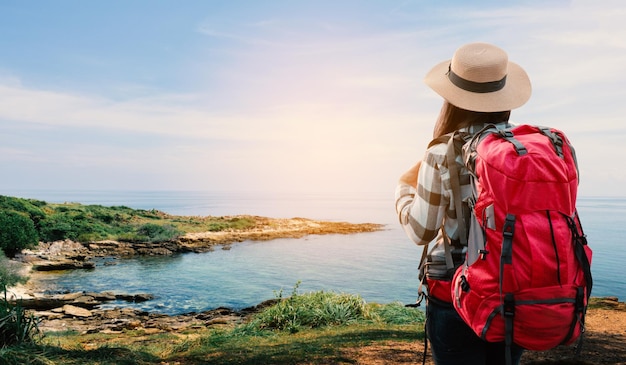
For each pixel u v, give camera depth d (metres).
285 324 8.60
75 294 18.52
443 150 1.75
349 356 5.29
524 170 1.51
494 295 1.54
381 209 192.62
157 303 18.47
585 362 4.89
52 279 22.86
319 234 52.28
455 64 1.86
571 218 1.56
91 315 14.47
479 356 1.81
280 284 23.30
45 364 4.22
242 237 44.72
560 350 5.65
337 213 148.62
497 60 1.80
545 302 1.49
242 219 56.19
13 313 5.25
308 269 28.34
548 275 1.49
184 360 5.11
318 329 8.27
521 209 1.51
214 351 5.70
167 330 10.66
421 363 5.02
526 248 1.49
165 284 22.58
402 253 37.22
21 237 26.80
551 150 1.58
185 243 38.19
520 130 1.70
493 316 1.55
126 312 15.00
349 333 7.26
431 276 1.79
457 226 1.73
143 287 21.72
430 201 1.73
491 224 1.54
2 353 4.23
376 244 43.88
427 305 1.86
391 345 5.93
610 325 7.78
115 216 42.91
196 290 21.33
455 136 1.78
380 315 9.70
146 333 9.96
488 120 1.87
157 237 37.78
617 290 24.38
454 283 1.67
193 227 46.66
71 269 26.31
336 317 9.01
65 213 38.16
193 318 13.88
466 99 1.82
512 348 1.75
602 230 76.75
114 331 11.18
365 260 32.75
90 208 43.34
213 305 18.33
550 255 1.49
